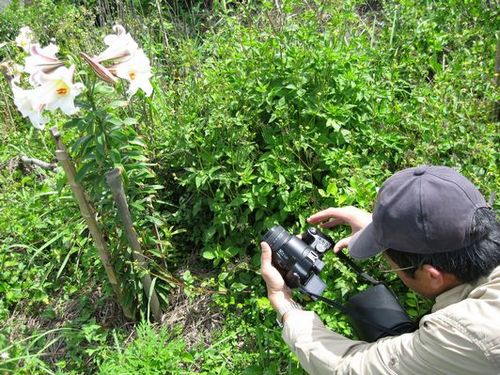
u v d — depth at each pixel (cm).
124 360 256
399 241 156
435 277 153
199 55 368
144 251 283
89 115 241
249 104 304
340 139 292
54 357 288
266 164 287
